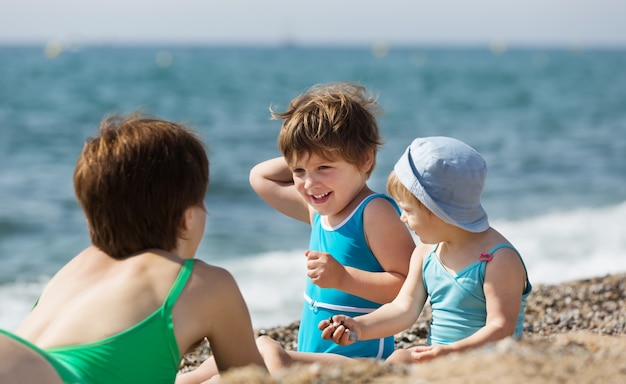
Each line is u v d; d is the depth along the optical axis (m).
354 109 3.93
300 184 3.93
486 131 27.08
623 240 11.18
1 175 16.23
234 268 9.62
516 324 3.36
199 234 3.00
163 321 2.62
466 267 3.49
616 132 27.06
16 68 58.88
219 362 2.93
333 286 3.67
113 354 2.54
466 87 51.97
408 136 25.03
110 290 2.65
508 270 3.40
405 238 3.87
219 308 2.77
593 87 54.00
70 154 19.33
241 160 18.81
